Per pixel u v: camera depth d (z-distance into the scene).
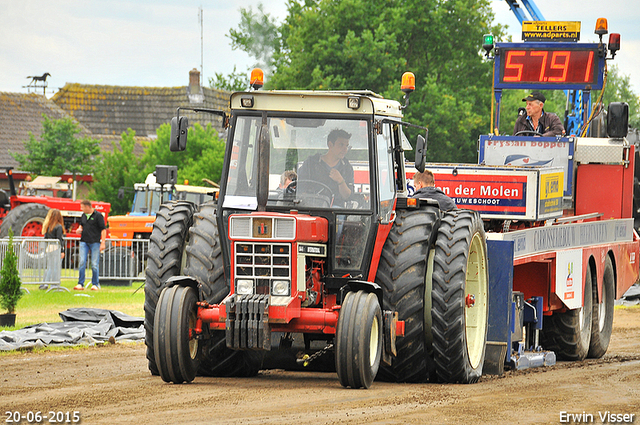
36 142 157.75
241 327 27.30
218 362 31.45
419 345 30.11
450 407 25.47
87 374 32.53
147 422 22.48
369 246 28.89
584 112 54.94
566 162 49.06
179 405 25.02
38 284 70.62
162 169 73.06
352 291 28.03
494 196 41.38
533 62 55.03
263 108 29.73
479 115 163.50
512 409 25.56
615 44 54.00
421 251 30.31
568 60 54.69
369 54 151.12
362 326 27.19
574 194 50.25
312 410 24.38
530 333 40.53
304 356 30.42
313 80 151.62
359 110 29.22
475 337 33.03
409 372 30.61
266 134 28.06
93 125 199.25
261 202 28.12
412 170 42.78
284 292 27.59
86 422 22.52
